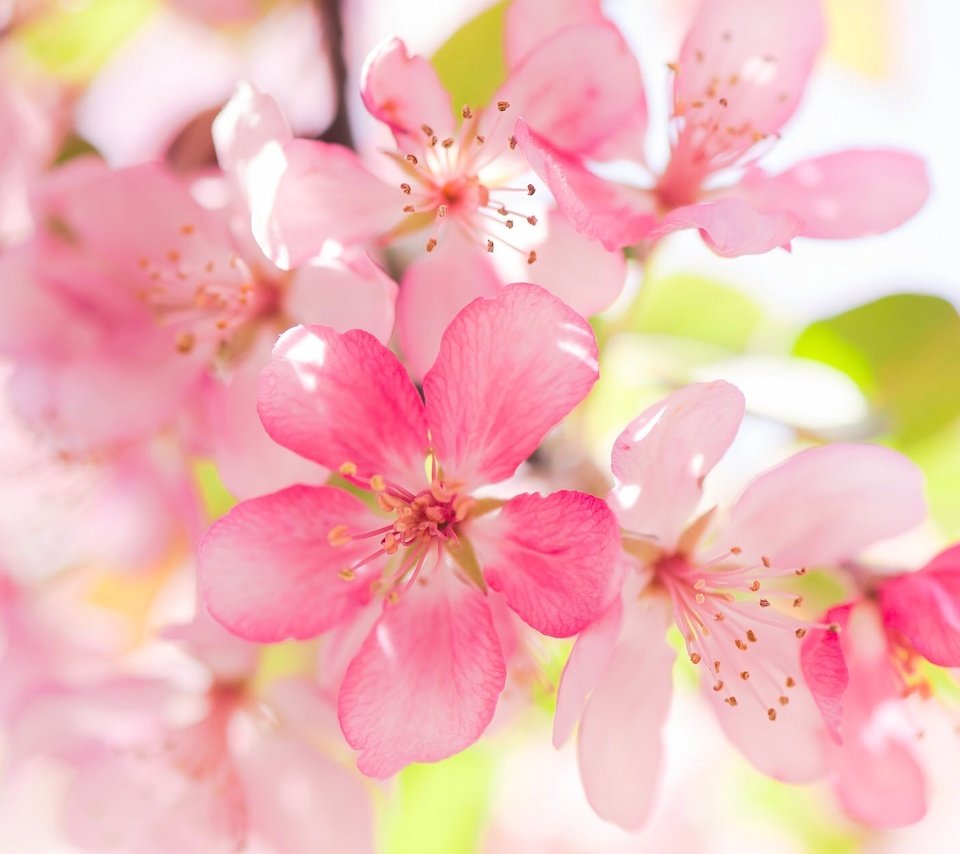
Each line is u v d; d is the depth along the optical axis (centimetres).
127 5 40
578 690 32
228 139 34
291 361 32
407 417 33
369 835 38
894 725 34
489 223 34
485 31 36
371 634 33
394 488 33
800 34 36
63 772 41
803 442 37
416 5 40
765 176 35
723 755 44
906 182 35
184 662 38
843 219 35
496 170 35
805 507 34
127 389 37
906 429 37
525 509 33
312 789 38
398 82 34
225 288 36
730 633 34
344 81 37
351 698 33
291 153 34
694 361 39
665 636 34
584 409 37
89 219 37
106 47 40
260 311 36
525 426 33
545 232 34
